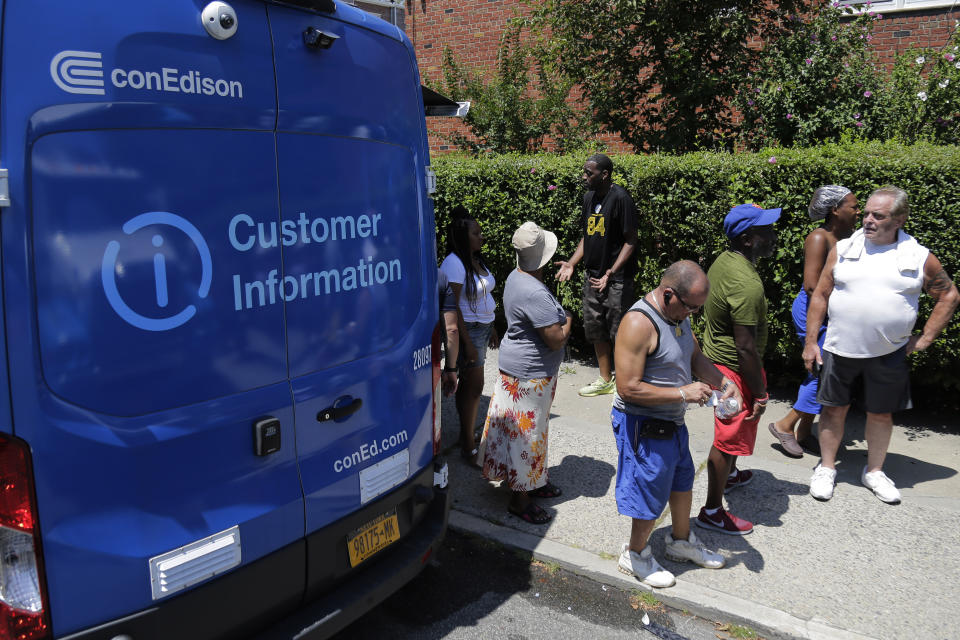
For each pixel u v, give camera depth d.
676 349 3.16
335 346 2.70
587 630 3.26
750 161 5.48
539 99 9.14
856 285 3.94
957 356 4.96
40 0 1.82
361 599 2.76
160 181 2.09
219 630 2.37
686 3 7.04
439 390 3.33
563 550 3.77
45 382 1.90
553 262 6.63
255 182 2.36
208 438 2.27
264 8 2.36
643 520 3.39
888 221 3.86
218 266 2.26
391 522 3.04
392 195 2.96
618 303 5.57
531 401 3.87
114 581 2.07
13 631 1.92
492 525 4.04
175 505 2.20
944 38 7.26
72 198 1.91
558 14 7.45
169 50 2.09
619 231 5.52
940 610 3.23
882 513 4.05
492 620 3.34
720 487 3.83
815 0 6.90
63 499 1.96
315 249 2.59
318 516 2.66
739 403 3.42
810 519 4.00
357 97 2.74
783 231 5.34
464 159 7.35
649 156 6.20
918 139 6.03
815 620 3.18
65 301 1.92
